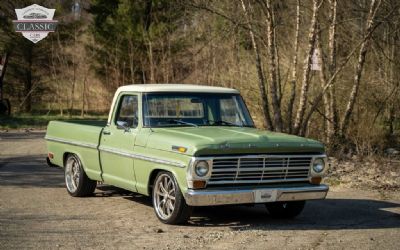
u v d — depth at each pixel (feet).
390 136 58.18
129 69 107.76
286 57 60.34
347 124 53.98
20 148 57.82
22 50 108.58
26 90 112.47
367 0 58.44
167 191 26.22
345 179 40.09
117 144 29.30
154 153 26.45
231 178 24.75
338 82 57.88
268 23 47.65
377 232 25.22
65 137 34.19
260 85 49.75
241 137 25.45
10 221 26.94
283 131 50.80
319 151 26.66
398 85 57.82
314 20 47.14
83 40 112.06
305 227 26.13
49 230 25.20
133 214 28.60
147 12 105.09
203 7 49.65
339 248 22.49
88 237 24.00
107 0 110.42
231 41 63.10
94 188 33.17
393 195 34.88
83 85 103.55
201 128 27.99
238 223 26.94
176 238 23.84
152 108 28.32
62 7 114.01
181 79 87.20
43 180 39.34
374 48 58.34
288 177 25.90
